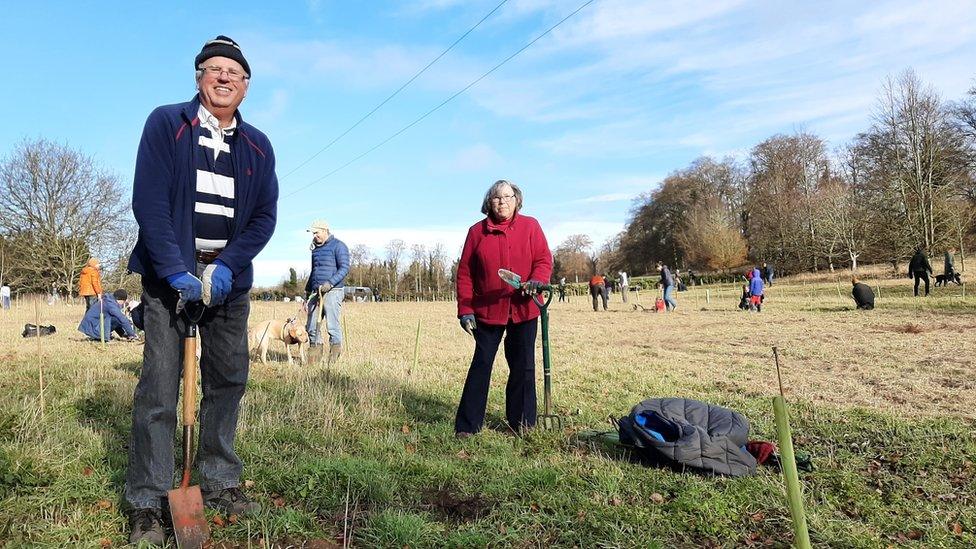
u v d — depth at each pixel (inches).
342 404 235.6
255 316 834.2
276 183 139.6
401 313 1084.5
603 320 787.4
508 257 207.9
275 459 172.2
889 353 401.1
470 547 127.3
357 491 151.5
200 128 127.3
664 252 3085.6
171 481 128.4
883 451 190.2
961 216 1663.4
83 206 1448.1
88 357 359.3
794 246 2271.2
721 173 2940.5
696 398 270.1
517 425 217.2
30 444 164.7
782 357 402.9
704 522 139.8
